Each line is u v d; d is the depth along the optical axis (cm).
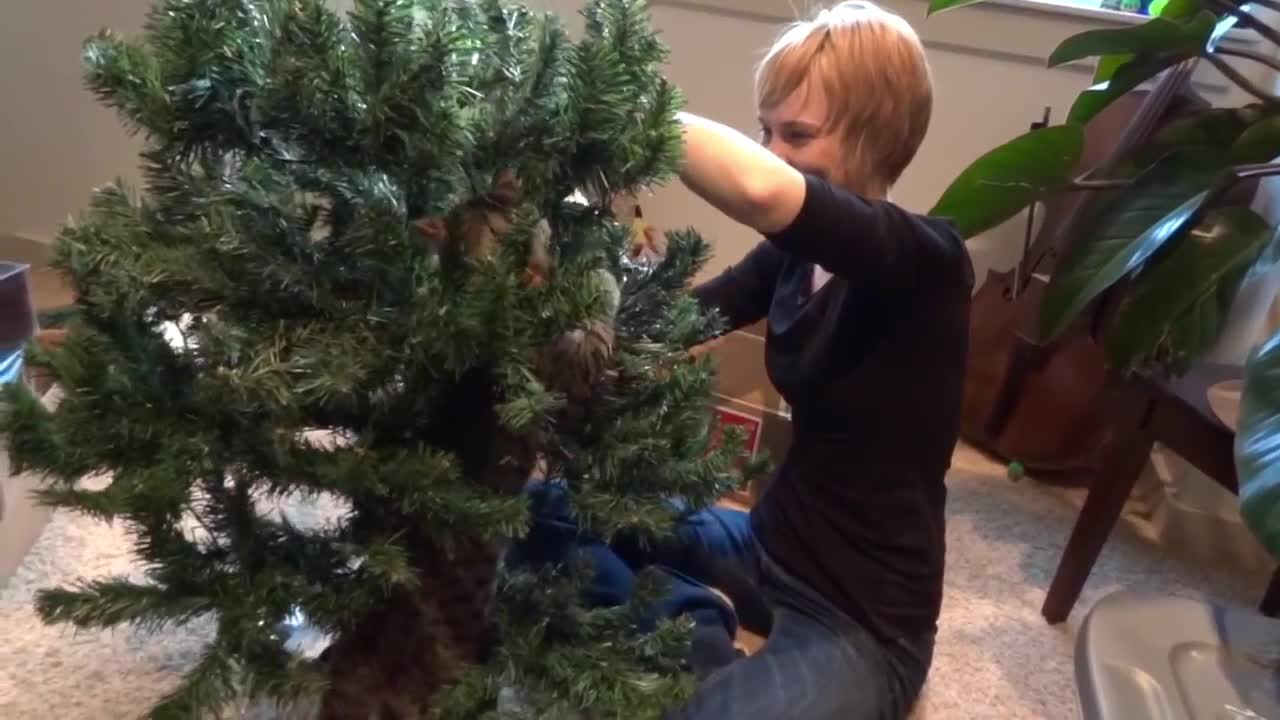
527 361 60
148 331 62
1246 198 161
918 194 207
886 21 105
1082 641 106
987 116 199
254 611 61
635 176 61
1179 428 134
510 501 61
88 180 220
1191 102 165
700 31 202
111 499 55
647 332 75
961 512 180
